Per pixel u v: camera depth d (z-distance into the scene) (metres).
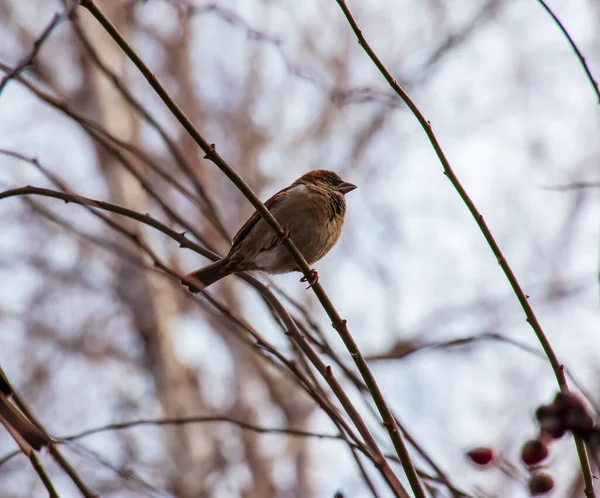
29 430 4.77
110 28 5.61
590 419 4.28
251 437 13.90
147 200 14.91
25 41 14.70
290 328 6.20
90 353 15.29
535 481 4.75
